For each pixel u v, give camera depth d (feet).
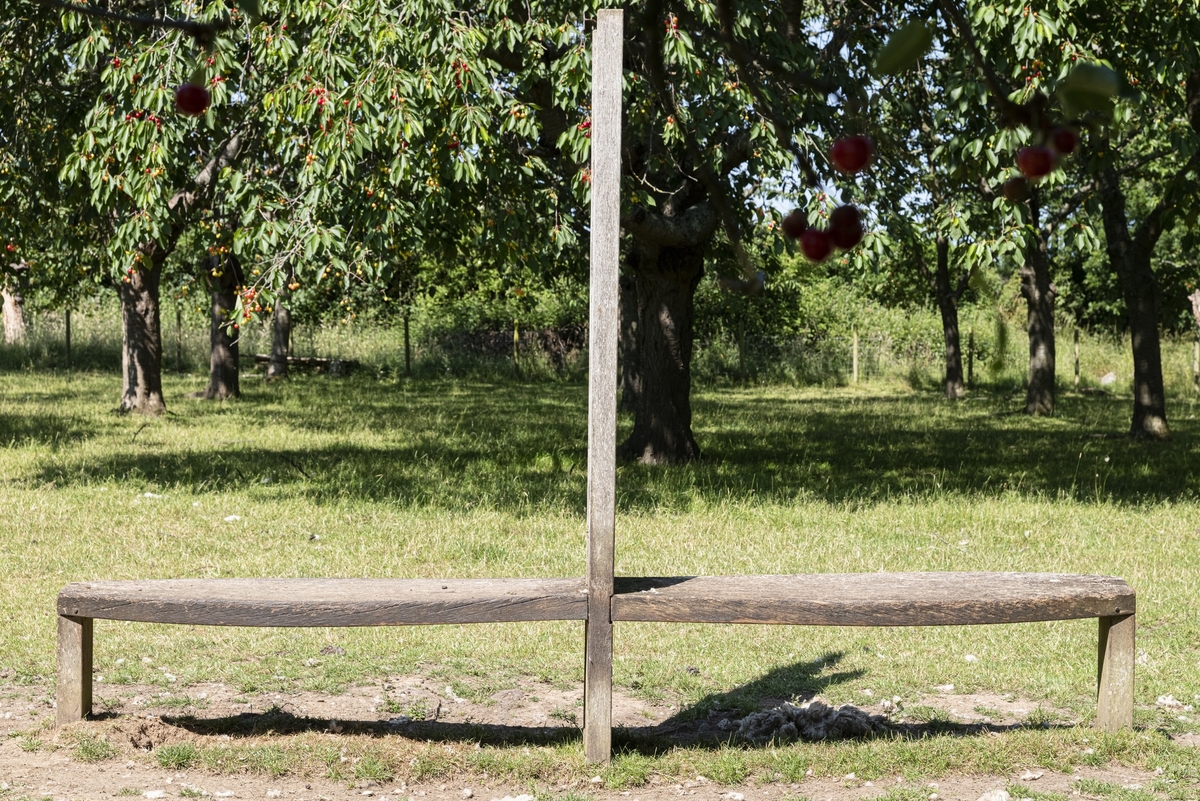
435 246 35.12
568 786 13.71
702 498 34.81
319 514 31.17
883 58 3.26
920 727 15.94
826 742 15.07
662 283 43.88
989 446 52.19
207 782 13.53
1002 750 14.66
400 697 17.21
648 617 14.16
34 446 44.16
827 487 37.93
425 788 13.64
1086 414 72.54
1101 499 35.70
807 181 4.50
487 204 32.65
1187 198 35.50
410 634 20.75
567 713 16.46
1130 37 30.55
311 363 103.60
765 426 62.23
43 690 17.01
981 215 27.96
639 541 28.12
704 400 85.05
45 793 12.85
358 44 28.99
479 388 92.89
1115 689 15.35
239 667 18.43
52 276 55.72
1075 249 28.91
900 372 107.65
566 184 35.81
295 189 33.83
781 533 29.53
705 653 19.66
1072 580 15.44
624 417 64.28
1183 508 33.99
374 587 14.79
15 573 23.86
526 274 62.34
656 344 44.24
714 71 28.07
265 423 56.54
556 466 42.24
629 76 27.94
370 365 107.96
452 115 27.63
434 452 45.93
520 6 32.09
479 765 14.08
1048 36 25.22
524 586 14.67
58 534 27.81
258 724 15.56
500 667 18.81
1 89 35.96
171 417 58.23
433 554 26.20
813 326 111.04
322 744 14.61
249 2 4.18
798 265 105.91
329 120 27.63
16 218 36.60
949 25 25.67
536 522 30.53
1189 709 16.75
